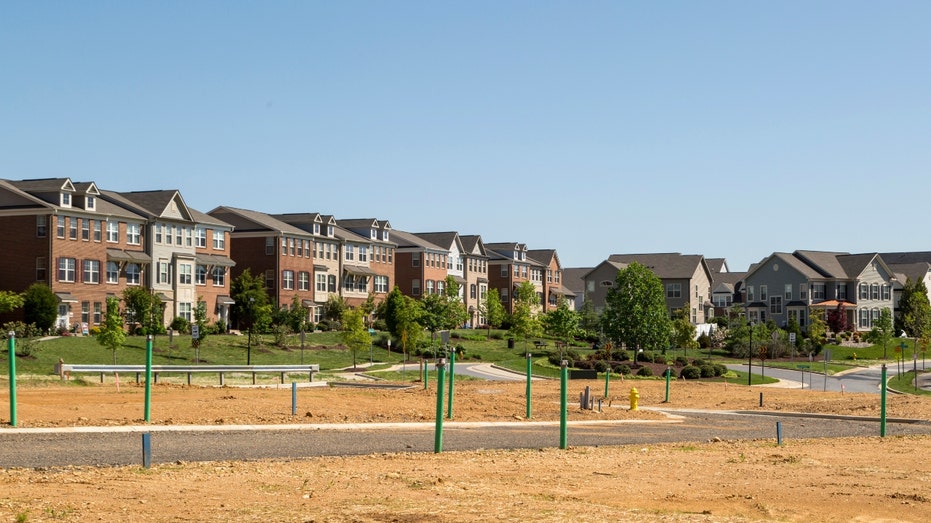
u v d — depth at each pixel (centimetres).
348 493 1709
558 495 1758
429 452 2378
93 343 6862
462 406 3841
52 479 1756
